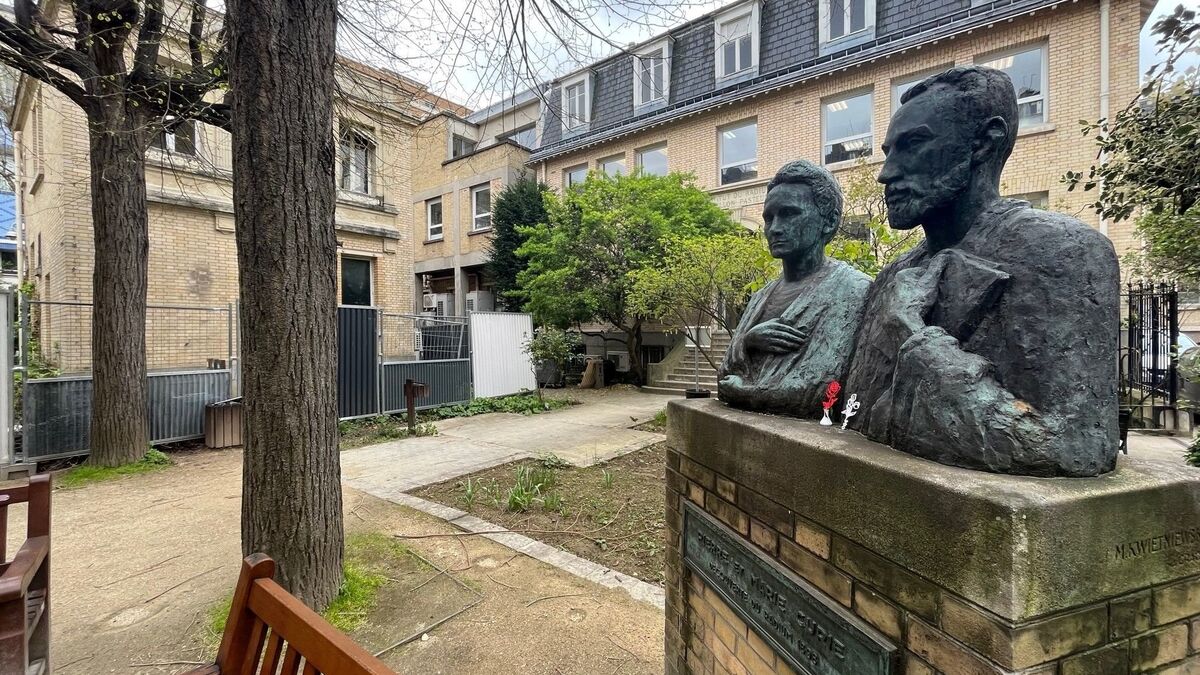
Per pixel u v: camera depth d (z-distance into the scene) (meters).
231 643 1.41
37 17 4.90
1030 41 9.54
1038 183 9.46
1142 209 5.40
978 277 1.30
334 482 2.96
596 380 13.57
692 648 2.10
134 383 5.83
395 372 8.98
